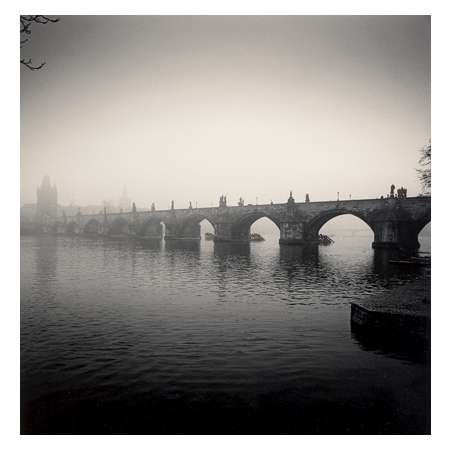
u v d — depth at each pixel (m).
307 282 35.44
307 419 11.34
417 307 18.80
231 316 22.73
